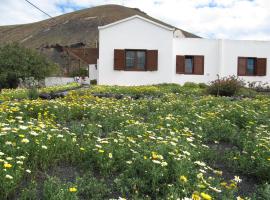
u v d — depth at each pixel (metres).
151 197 3.71
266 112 8.87
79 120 7.46
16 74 23.45
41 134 4.71
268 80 24.80
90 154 4.58
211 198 3.39
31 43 102.62
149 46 22.92
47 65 26.98
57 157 4.51
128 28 22.73
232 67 24.27
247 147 5.41
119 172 4.27
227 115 8.03
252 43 24.41
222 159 5.17
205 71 23.95
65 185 3.56
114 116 7.32
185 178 3.62
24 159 4.05
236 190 3.96
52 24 114.50
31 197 3.40
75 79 28.23
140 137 5.30
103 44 22.72
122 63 22.72
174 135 5.45
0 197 3.34
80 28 103.88
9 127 4.83
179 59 23.66
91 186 3.73
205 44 23.88
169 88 17.58
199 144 5.67
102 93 14.18
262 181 4.34
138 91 15.16
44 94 13.29
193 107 9.15
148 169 3.98
